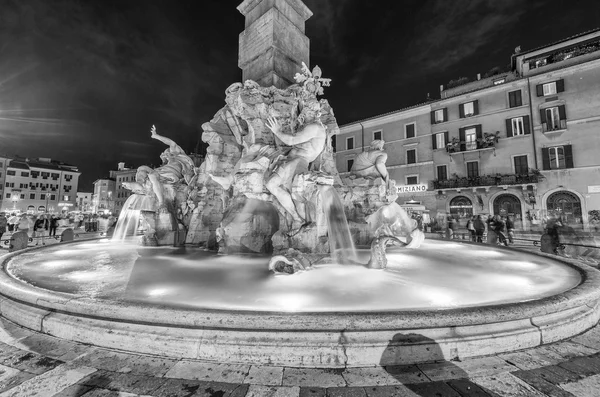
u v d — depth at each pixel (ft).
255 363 7.21
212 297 10.20
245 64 28.60
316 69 22.70
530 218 79.15
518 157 82.94
